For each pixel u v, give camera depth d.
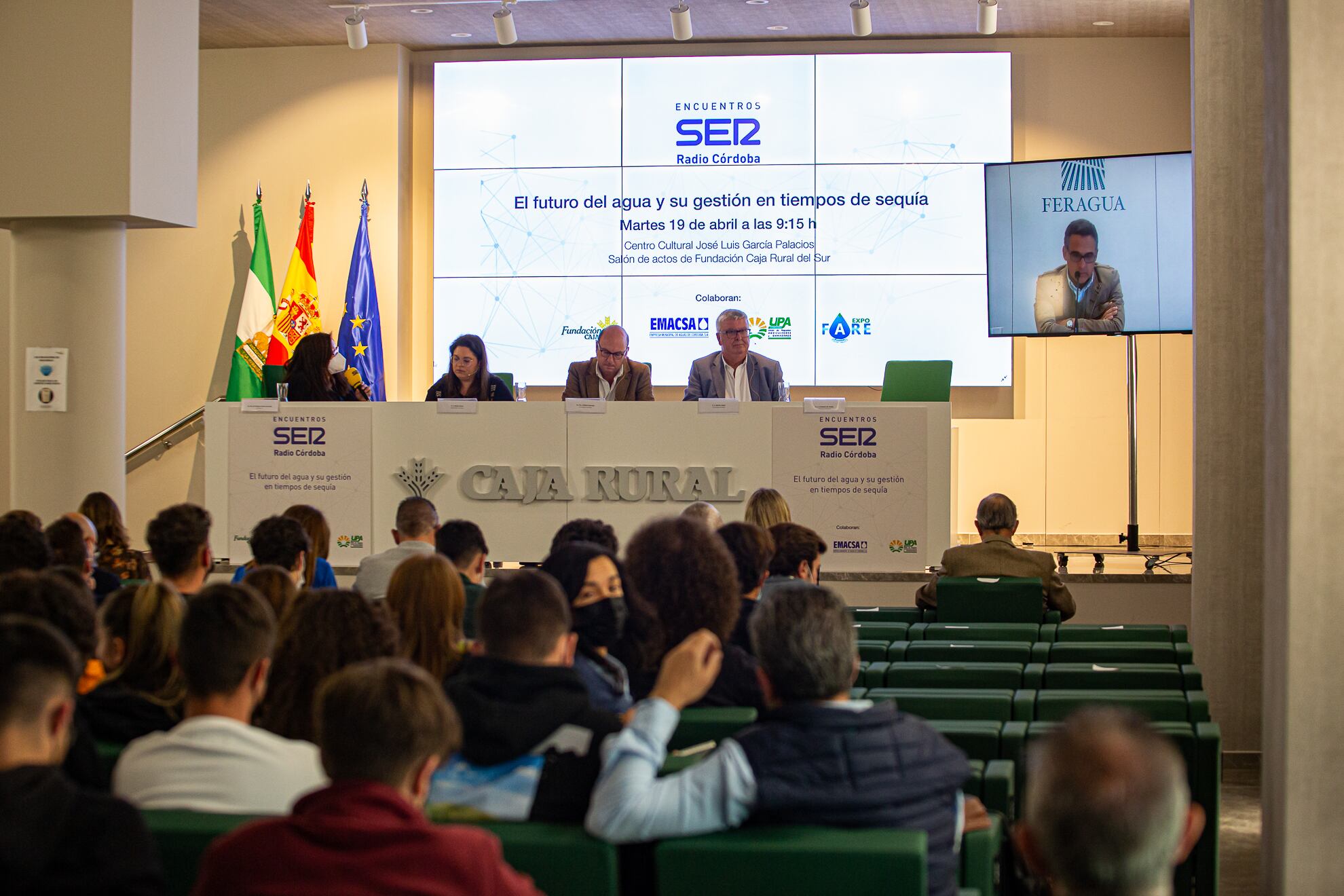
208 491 6.89
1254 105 5.68
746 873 1.87
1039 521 10.51
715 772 2.01
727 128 10.80
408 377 11.11
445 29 10.60
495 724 2.17
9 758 1.67
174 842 1.87
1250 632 5.69
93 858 1.63
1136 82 10.59
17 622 1.74
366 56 10.96
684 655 2.15
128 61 6.34
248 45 11.05
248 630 2.23
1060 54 10.63
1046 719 3.40
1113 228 9.16
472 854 1.58
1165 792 1.21
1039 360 10.52
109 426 6.64
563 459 6.74
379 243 10.93
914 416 6.58
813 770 2.03
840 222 10.72
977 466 10.54
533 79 10.95
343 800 1.60
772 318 10.80
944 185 10.65
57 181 6.39
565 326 10.94
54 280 6.56
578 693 2.24
